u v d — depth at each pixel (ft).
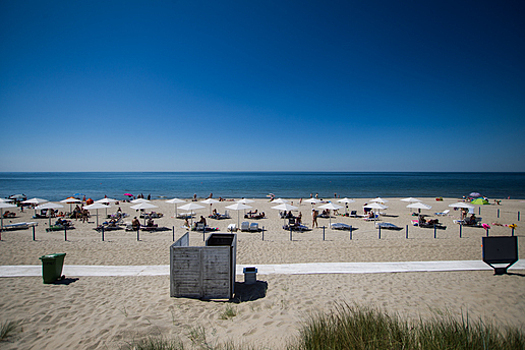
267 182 306.96
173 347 12.12
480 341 11.12
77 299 19.16
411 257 33.17
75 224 59.00
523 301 18.56
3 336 13.76
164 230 52.37
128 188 212.02
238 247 37.88
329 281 24.49
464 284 23.34
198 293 19.26
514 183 274.36
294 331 13.69
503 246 26.40
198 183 282.77
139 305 17.88
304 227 53.57
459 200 115.75
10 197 95.81
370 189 205.77
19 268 27.61
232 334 13.74
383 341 10.97
